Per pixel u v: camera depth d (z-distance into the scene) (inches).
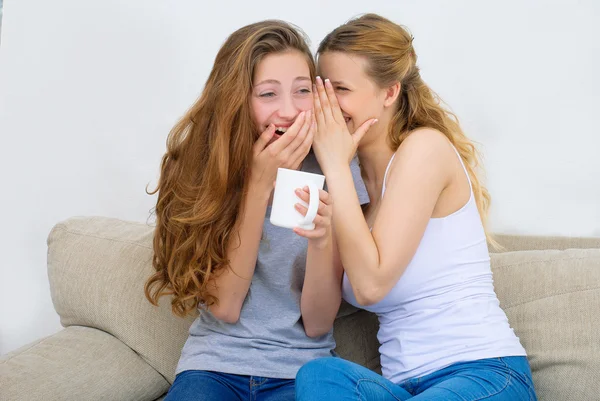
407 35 60.6
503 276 66.4
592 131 76.4
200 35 84.3
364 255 54.3
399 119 61.0
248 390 58.1
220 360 58.9
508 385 51.8
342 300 68.8
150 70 85.9
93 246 73.0
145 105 86.4
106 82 87.4
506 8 77.4
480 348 54.0
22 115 90.8
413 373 55.7
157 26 85.3
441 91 80.6
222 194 58.1
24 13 89.5
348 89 58.4
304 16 82.7
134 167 87.4
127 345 68.0
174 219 59.7
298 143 56.2
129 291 69.2
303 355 60.0
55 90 89.3
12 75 90.7
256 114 57.6
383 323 60.5
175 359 68.1
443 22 79.6
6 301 93.2
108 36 86.9
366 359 68.8
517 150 78.9
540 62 77.1
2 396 57.6
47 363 62.8
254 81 57.0
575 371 59.7
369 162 62.8
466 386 50.3
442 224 57.6
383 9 81.1
